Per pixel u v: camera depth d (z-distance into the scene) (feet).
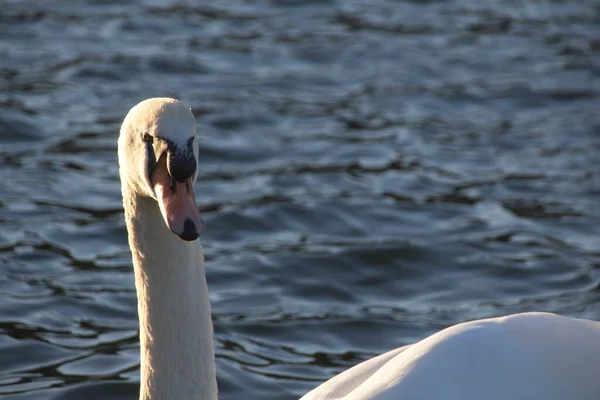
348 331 34.50
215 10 77.87
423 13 78.95
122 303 35.68
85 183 46.19
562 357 20.86
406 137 53.83
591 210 44.91
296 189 46.39
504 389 20.38
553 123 57.00
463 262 39.83
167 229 20.65
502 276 38.86
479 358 20.68
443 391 20.42
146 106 19.08
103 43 68.18
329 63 66.54
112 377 30.83
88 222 42.14
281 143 52.37
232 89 60.64
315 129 54.60
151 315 21.15
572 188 47.42
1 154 49.16
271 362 32.27
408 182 47.70
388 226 42.80
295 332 34.27
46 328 33.76
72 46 67.10
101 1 78.64
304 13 77.92
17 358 31.83
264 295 36.83
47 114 54.65
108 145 51.08
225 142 52.08
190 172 18.30
